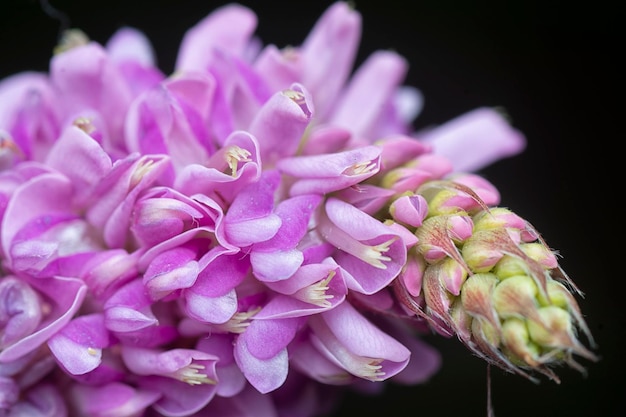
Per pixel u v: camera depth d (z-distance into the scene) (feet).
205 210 0.52
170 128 0.54
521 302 0.49
